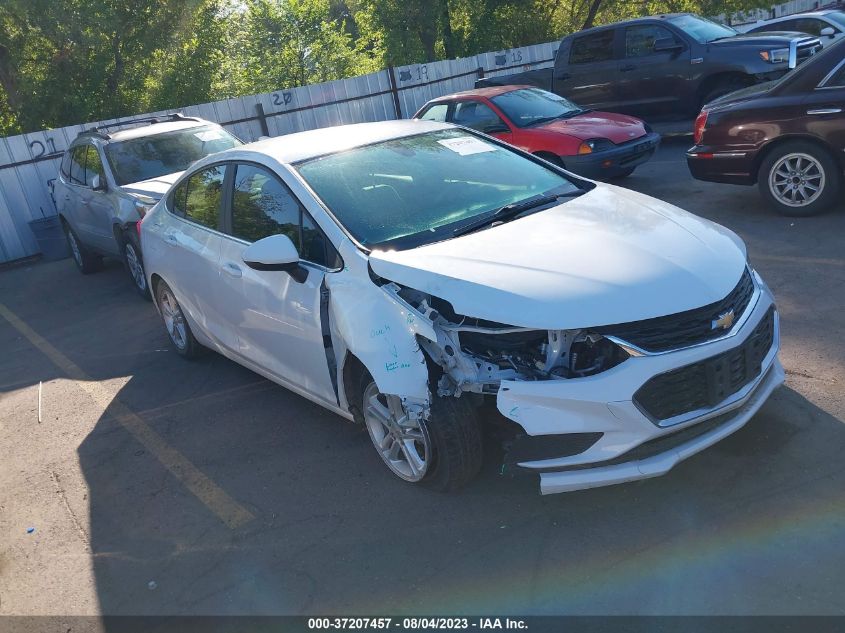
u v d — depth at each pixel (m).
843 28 14.34
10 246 12.44
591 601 2.99
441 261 3.59
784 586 2.90
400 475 3.96
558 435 3.23
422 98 17.38
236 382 5.78
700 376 3.25
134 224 8.29
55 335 7.95
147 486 4.47
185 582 3.54
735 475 3.59
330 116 16.03
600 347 3.24
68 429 5.46
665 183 9.74
